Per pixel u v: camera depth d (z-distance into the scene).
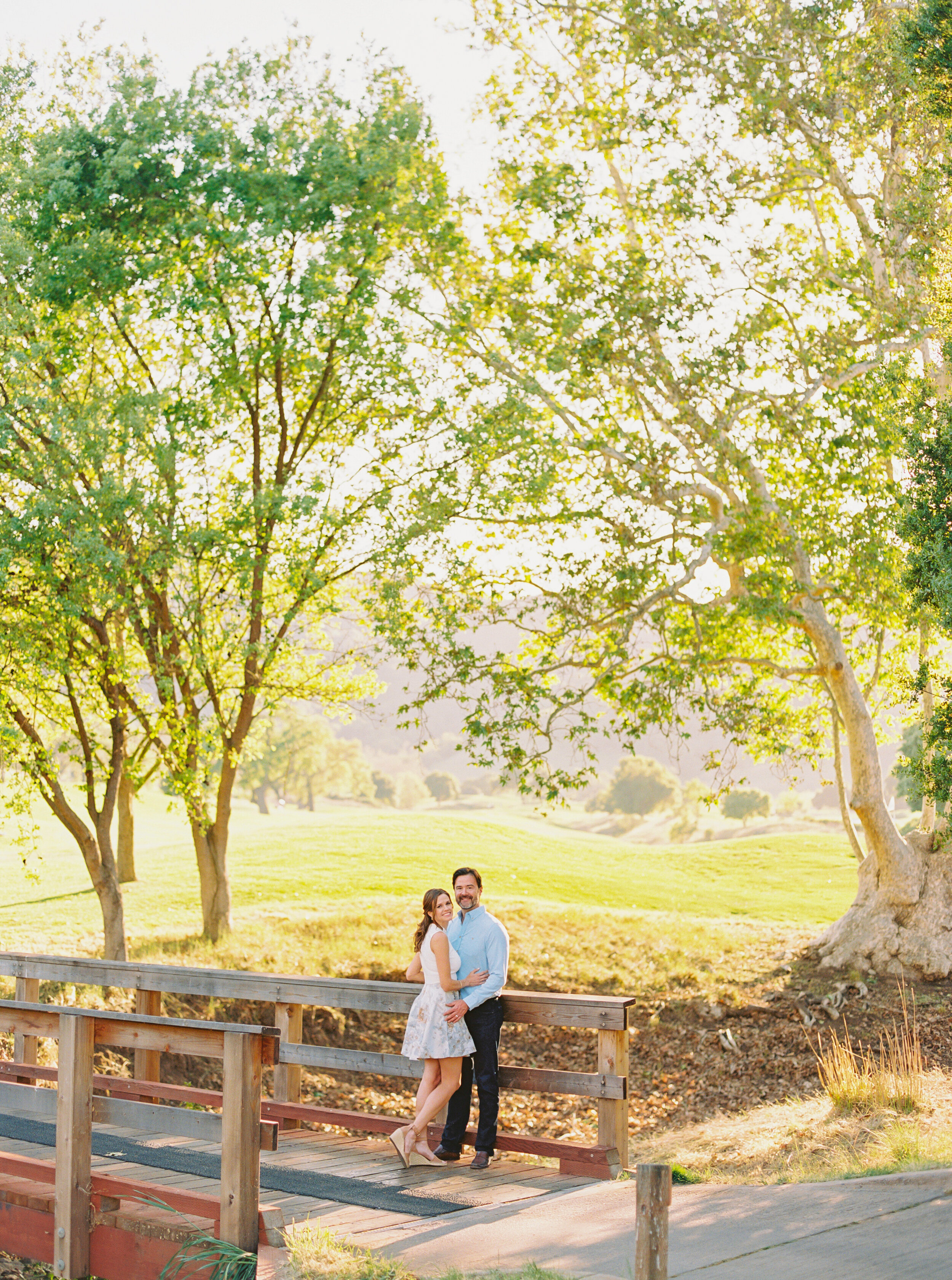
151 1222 6.08
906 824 53.62
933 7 13.58
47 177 16.45
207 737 17.38
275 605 18.83
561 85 19.86
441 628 16.73
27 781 18.05
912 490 12.48
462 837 35.31
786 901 28.39
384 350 17.67
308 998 8.94
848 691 19.52
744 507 18.44
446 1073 7.95
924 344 19.33
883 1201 6.70
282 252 18.14
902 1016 17.61
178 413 16.72
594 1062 17.02
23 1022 6.92
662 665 17.11
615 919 22.41
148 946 18.59
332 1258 5.69
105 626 18.08
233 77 17.94
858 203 19.25
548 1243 5.97
